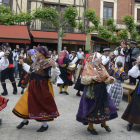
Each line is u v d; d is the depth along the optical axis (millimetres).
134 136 3518
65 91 6836
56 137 3375
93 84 3467
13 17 10070
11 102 5535
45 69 3379
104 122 3676
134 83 6469
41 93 3354
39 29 15195
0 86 7930
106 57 5750
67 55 7488
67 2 16031
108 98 3562
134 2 17875
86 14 11078
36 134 3471
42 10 10109
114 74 4992
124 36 10859
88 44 8250
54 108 3414
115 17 17359
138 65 3707
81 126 3949
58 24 10734
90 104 3430
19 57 3469
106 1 17047
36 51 3404
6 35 12992
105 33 11211
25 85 6008
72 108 5176
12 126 3812
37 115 3328
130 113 3736
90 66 3480
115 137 3451
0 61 4078
